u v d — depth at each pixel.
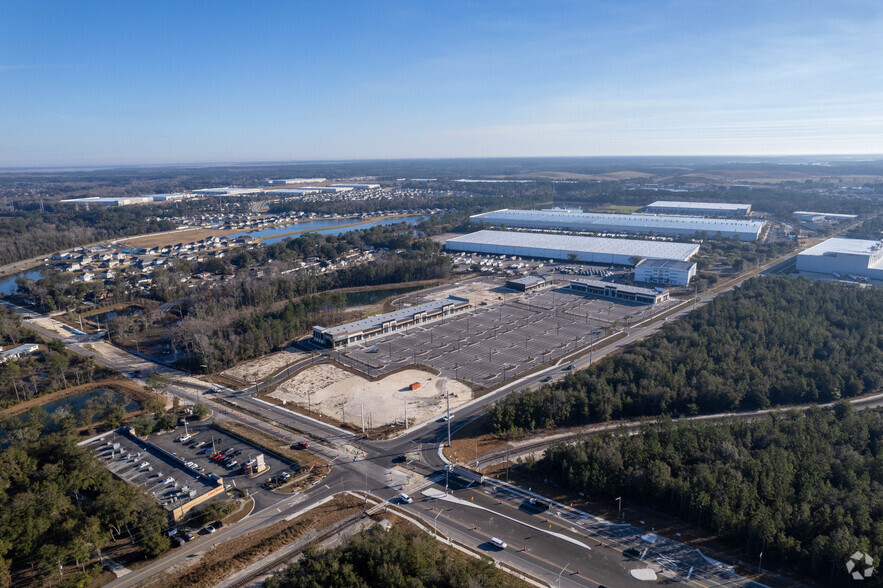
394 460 139.62
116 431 155.25
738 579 97.75
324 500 122.94
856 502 106.62
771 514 105.56
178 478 130.25
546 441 149.38
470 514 117.69
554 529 112.44
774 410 162.62
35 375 197.25
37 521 104.38
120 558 104.38
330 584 90.75
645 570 100.12
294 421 161.25
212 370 198.38
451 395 177.62
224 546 107.38
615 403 160.75
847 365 179.88
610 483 122.31
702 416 161.25
